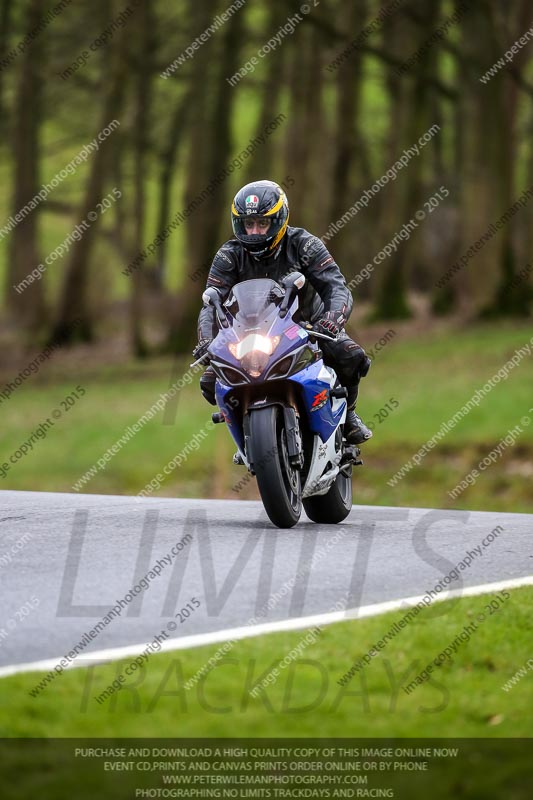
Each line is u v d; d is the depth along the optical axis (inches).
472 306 4655.5
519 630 722.2
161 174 6254.9
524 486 2856.8
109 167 4835.1
